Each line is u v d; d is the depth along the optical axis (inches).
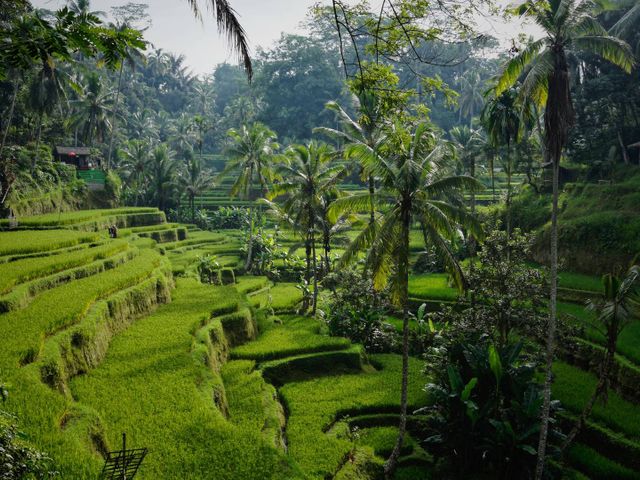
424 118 494.3
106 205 2556.6
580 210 1662.2
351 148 724.7
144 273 1136.2
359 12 419.8
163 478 506.9
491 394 829.8
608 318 740.7
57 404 549.3
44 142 2635.3
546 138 733.3
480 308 1007.0
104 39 295.9
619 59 711.1
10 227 1525.6
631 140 1879.9
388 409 923.4
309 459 733.3
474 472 800.9
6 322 743.7
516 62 741.9
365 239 801.6
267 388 940.0
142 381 735.1
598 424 845.2
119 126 3720.5
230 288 1396.4
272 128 4522.6
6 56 287.3
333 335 1282.0
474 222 746.2
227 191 3705.7
